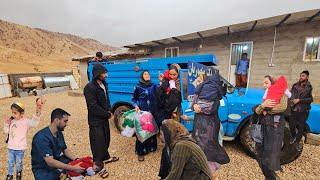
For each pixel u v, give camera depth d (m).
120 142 5.55
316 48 9.20
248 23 9.30
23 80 16.84
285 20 8.95
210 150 3.07
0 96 15.20
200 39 12.52
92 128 3.81
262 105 3.02
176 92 4.20
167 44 14.23
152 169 4.09
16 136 3.64
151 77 5.40
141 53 15.39
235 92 4.95
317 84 9.30
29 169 4.19
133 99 4.60
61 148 2.85
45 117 8.84
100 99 3.81
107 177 3.84
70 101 13.16
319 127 4.25
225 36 11.59
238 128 4.37
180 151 1.98
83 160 2.83
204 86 3.13
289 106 3.12
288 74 9.91
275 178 3.07
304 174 3.77
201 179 1.99
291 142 3.99
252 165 4.08
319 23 9.00
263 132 3.09
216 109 3.14
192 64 4.12
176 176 1.97
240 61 10.93
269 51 10.33
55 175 2.70
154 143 4.68
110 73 6.37
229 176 3.73
